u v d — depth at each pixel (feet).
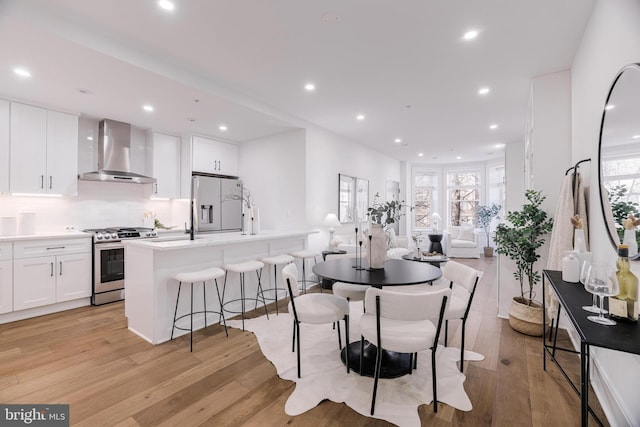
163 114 13.24
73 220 13.92
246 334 9.68
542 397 6.47
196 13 7.14
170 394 6.55
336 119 15.30
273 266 13.25
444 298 5.81
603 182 6.23
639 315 4.70
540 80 10.21
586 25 7.54
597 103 6.84
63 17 7.23
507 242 10.37
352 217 19.75
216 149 17.37
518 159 19.94
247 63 9.56
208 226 16.57
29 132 11.74
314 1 6.75
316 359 8.02
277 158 16.75
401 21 7.47
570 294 5.88
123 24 7.55
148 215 16.37
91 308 12.28
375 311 5.91
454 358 8.13
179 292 9.59
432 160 27.91
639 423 4.87
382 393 6.57
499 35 8.02
